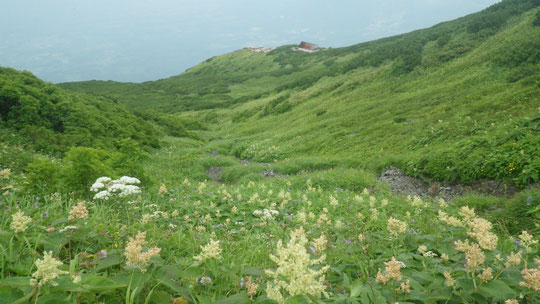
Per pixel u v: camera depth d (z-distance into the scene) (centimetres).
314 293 184
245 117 5672
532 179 1055
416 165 1502
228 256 388
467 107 2212
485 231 266
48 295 177
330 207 884
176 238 446
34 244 306
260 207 848
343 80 5191
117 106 3192
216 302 225
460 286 229
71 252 340
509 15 4531
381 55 5566
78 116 2142
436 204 864
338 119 3394
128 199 677
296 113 4612
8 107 1845
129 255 240
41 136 1698
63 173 764
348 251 382
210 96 9638
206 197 938
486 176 1198
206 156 2659
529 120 1367
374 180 1425
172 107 8638
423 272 285
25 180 717
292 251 195
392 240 406
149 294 222
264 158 2775
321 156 2334
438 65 3981
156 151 2614
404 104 3156
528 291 216
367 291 238
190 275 250
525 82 2180
